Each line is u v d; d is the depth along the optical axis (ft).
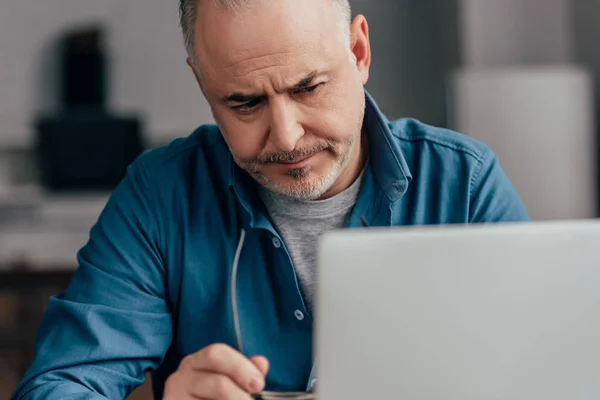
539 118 16.30
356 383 2.42
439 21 18.89
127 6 18.03
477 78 16.42
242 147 3.72
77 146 16.96
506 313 2.40
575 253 2.42
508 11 17.87
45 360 3.92
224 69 3.53
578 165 16.35
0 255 16.35
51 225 16.69
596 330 2.42
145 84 18.06
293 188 3.80
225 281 4.25
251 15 3.43
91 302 4.09
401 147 4.51
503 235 2.40
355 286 2.39
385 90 18.97
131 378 4.03
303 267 4.27
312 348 4.18
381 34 18.90
